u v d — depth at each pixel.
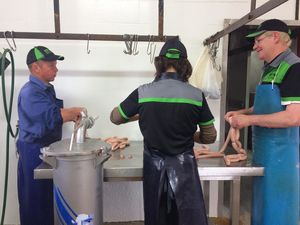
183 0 2.38
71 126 2.42
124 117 1.40
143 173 1.49
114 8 2.34
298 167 1.64
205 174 1.66
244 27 2.56
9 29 2.28
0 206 2.45
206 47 2.28
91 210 1.39
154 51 2.40
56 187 1.38
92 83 2.41
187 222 1.39
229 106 3.26
